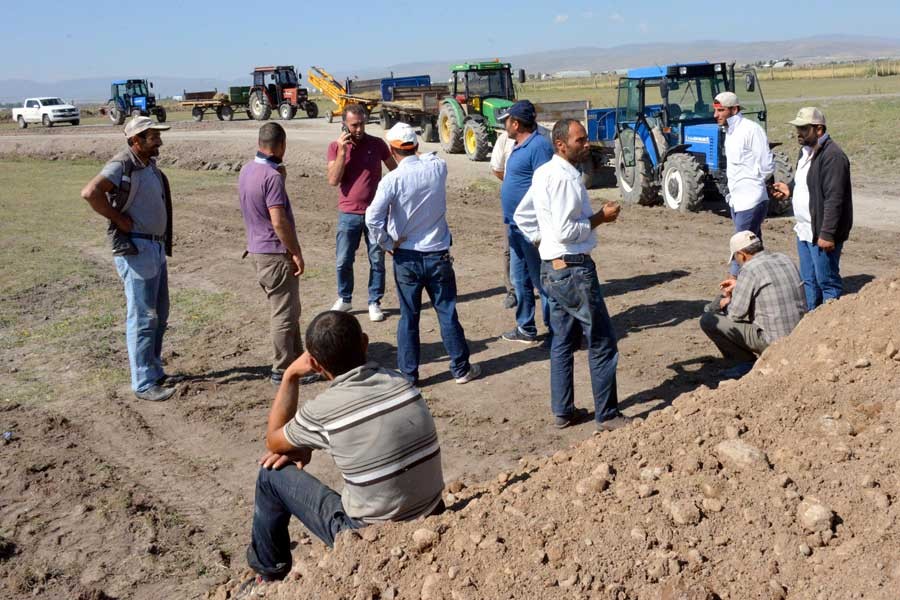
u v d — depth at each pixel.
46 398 6.54
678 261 10.05
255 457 5.42
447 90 27.22
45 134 35.03
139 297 6.29
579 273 5.06
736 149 7.35
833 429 3.58
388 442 3.16
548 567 3.00
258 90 38.25
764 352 5.03
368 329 7.99
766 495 3.18
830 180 6.07
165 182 6.36
